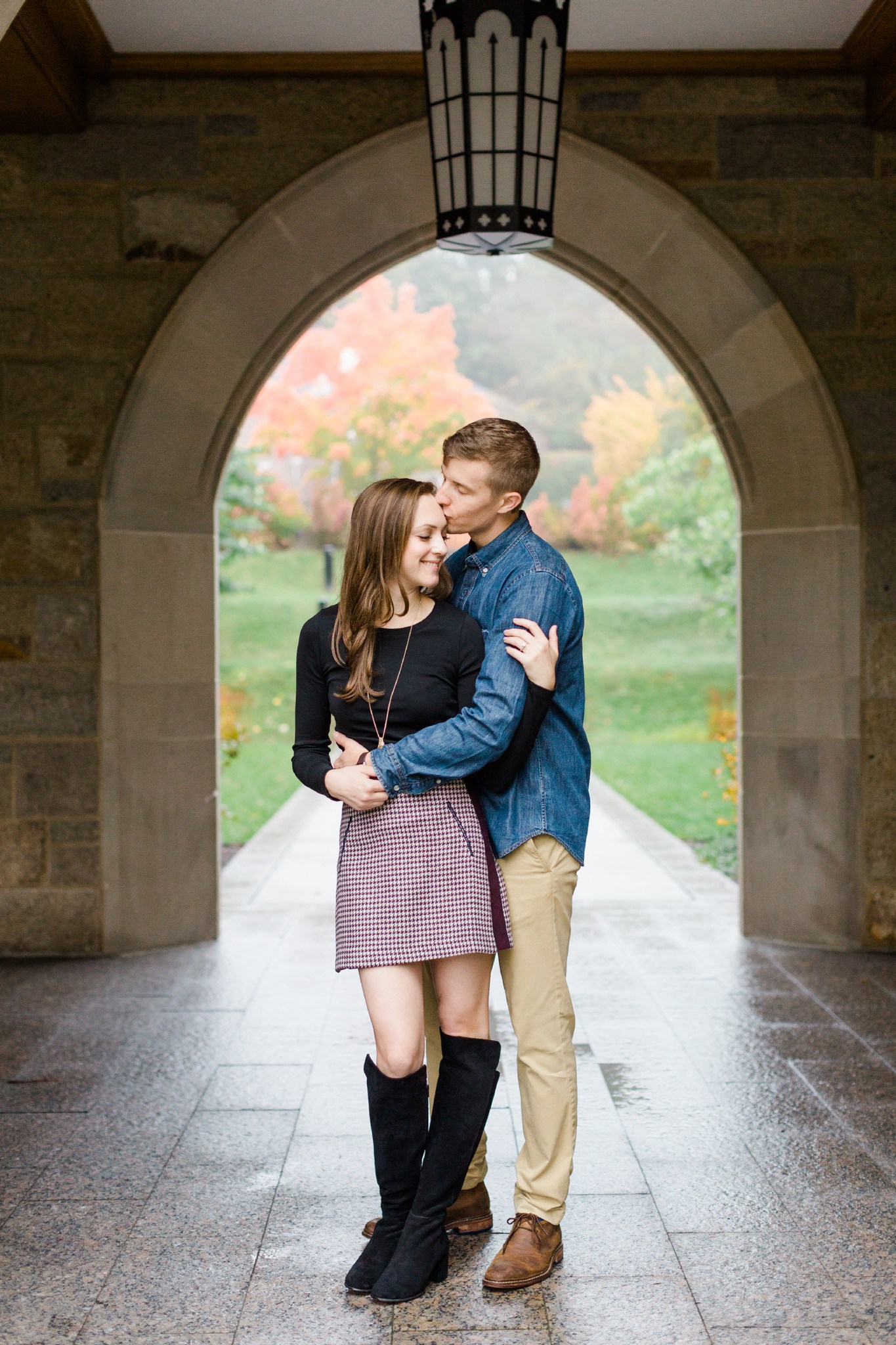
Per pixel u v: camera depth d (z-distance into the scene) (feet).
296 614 72.90
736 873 20.68
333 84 14.75
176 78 14.69
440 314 59.47
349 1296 6.84
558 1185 7.11
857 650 14.89
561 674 7.14
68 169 14.71
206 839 15.34
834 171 14.90
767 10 13.61
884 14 13.39
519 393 86.58
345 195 14.71
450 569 7.64
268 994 12.98
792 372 14.89
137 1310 6.70
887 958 14.47
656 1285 6.94
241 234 14.69
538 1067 7.09
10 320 14.73
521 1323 6.54
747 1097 9.88
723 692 65.98
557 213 15.06
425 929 6.66
